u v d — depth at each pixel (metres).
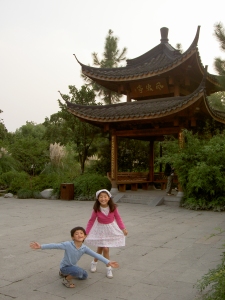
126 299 4.11
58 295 4.25
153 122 14.12
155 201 13.23
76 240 4.55
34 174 18.22
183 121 13.46
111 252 6.28
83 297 4.18
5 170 18.45
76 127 19.83
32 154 16.42
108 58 23.08
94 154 20.62
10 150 17.95
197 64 13.73
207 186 11.73
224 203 11.72
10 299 4.13
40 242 7.13
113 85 16.70
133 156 20.30
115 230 5.09
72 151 22.27
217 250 6.34
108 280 4.78
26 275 5.03
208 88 16.86
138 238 7.43
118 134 15.29
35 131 46.91
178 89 14.95
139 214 10.90
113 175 15.23
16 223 9.30
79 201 14.24
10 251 6.40
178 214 10.90
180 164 12.54
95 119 14.51
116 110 15.18
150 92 15.62
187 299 4.08
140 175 17.47
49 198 15.18
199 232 8.05
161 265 5.46
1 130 30.69
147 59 16.94
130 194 14.67
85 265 5.50
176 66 13.60
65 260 4.57
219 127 15.34
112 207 5.08
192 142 12.66
